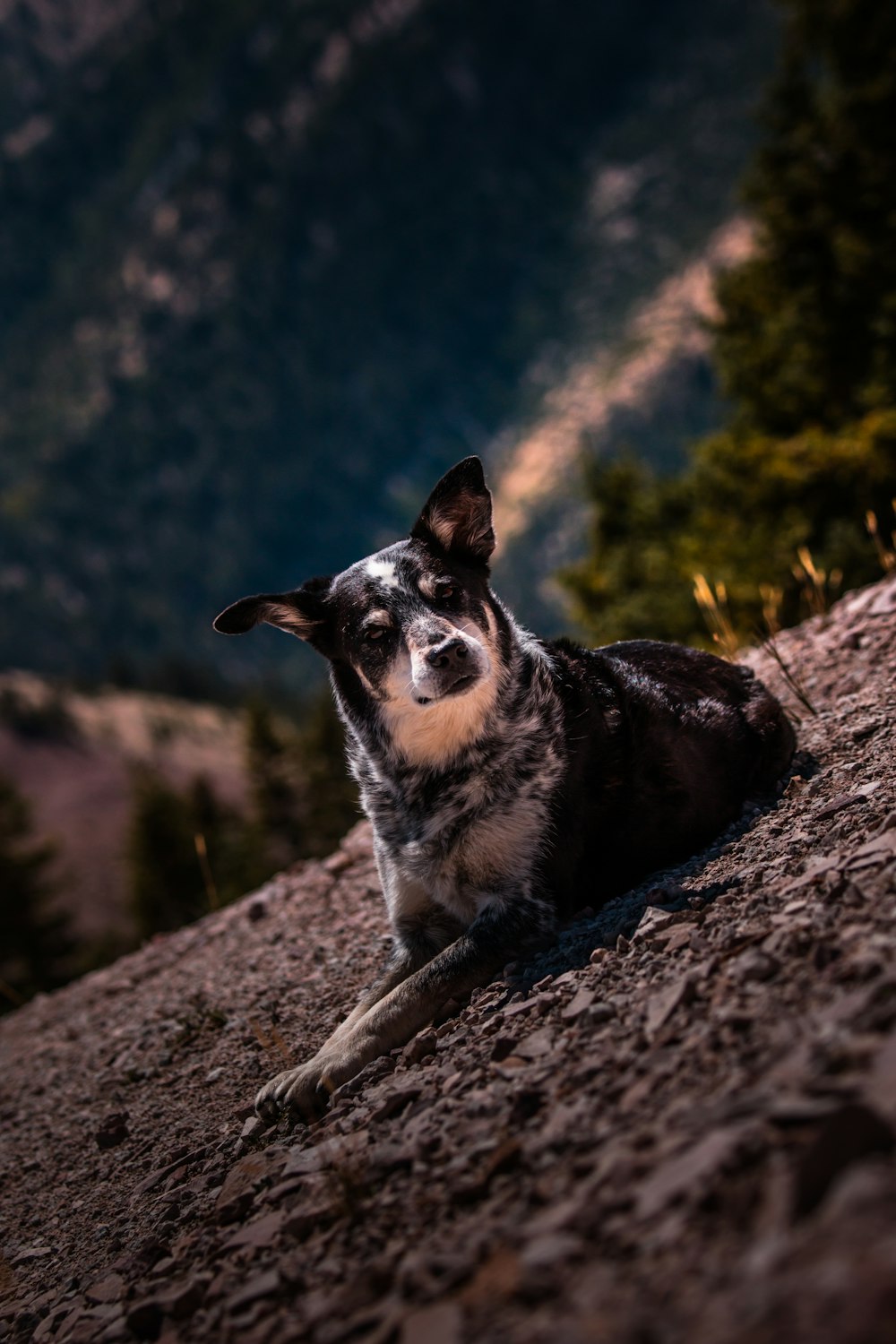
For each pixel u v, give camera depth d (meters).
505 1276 2.45
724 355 20.41
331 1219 3.38
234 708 185.38
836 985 3.08
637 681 6.25
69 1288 4.27
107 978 10.76
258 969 7.90
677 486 21.72
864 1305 1.78
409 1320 2.45
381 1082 4.56
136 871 47.56
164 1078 6.71
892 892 3.65
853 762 5.93
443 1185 3.15
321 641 6.13
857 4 18.38
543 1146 3.02
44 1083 7.95
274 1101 4.99
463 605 5.79
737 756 6.27
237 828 54.69
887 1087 2.28
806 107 19.50
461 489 6.04
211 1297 3.31
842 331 18.23
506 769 5.47
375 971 6.68
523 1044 3.95
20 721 143.88
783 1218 2.10
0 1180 6.30
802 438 15.84
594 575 22.00
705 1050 3.10
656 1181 2.45
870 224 18.42
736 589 15.48
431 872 5.61
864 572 13.71
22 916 44.38
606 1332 2.06
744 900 4.44
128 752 142.88
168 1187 4.93
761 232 19.83
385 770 5.75
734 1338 1.88
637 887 5.63
